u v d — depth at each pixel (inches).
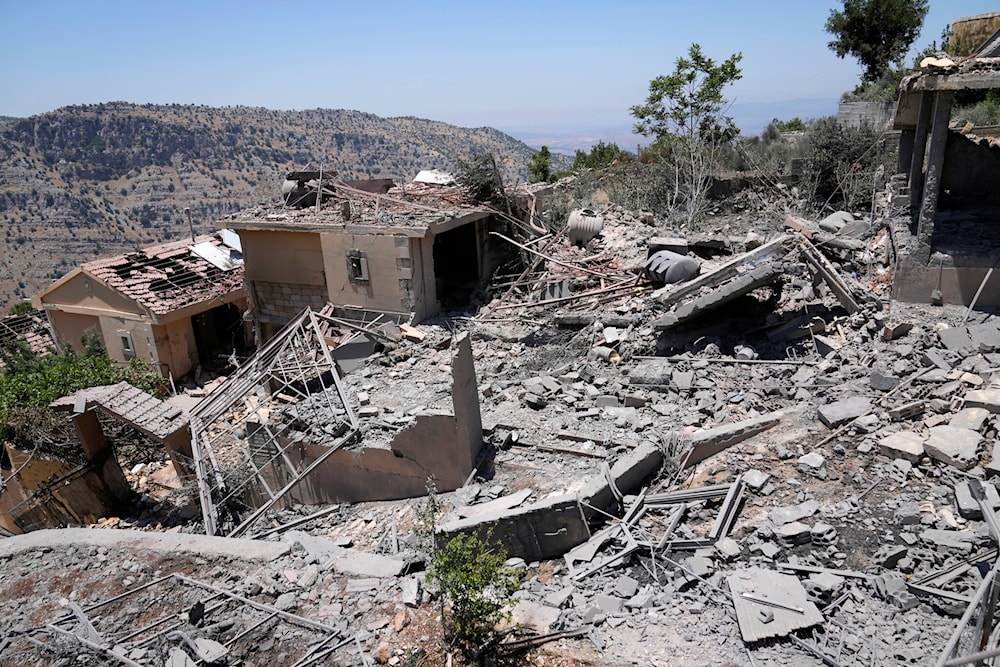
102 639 288.7
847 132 863.1
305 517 435.2
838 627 241.8
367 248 655.1
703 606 262.5
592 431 413.4
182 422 497.7
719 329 490.3
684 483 341.4
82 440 511.2
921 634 233.0
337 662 265.1
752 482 321.7
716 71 921.5
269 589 308.3
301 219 697.6
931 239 440.5
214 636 284.5
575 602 279.0
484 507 351.6
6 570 339.0
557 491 358.6
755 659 234.8
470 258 772.0
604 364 498.3
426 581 266.5
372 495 431.2
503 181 775.1
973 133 650.8
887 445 318.0
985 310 424.8
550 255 713.6
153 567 333.7
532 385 478.6
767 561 279.0
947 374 364.5
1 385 598.9
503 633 265.0
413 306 651.5
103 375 661.3
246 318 785.6
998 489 279.9
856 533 281.6
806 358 442.9
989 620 202.4
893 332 416.8
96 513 523.2
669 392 443.5
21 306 1331.2
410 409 457.7
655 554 297.6
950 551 260.2
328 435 439.5
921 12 1221.7
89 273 840.3
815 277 495.8
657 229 757.3
